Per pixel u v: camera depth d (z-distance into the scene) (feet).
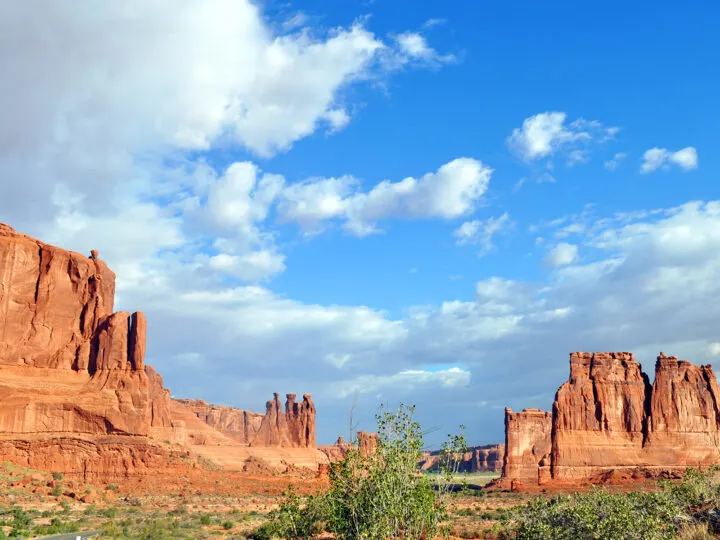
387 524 71.31
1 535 151.02
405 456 73.82
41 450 286.46
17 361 305.73
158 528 175.22
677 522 83.82
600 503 87.35
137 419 316.19
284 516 112.98
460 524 184.44
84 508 230.68
